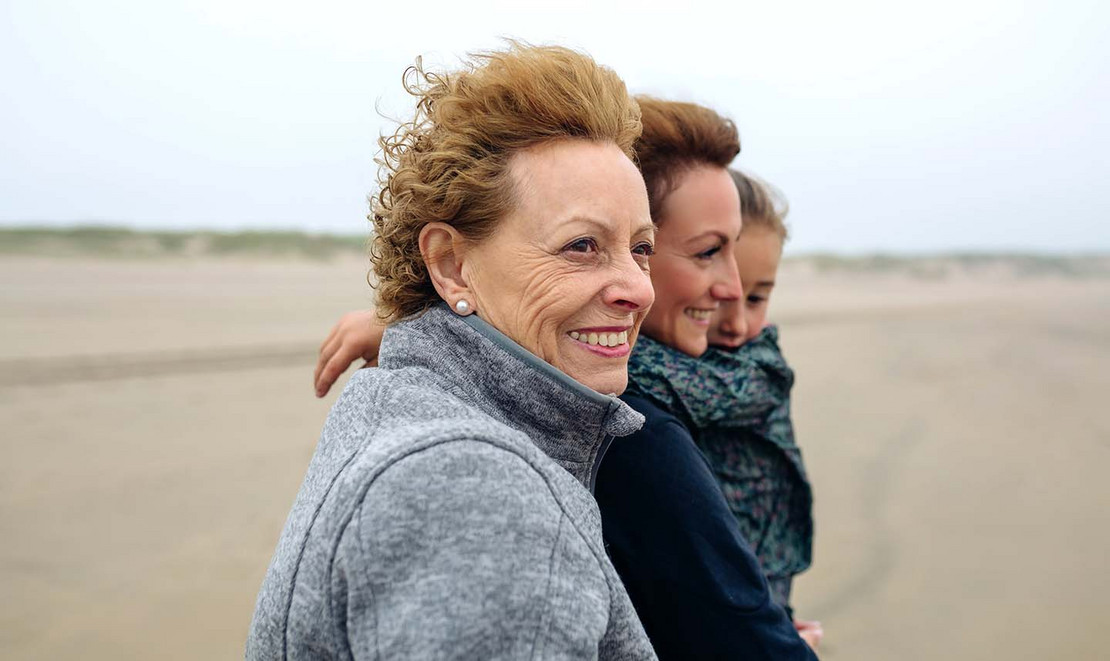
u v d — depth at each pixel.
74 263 19.27
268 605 0.94
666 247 1.44
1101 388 9.85
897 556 4.66
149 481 5.15
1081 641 3.87
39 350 8.48
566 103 1.02
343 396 1.09
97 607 3.68
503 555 0.84
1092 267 50.16
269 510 4.83
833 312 19.14
